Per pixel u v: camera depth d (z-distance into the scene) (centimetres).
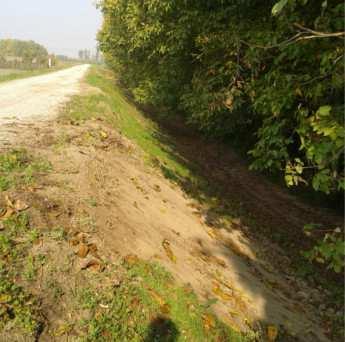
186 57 898
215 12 627
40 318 296
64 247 375
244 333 433
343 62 311
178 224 634
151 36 926
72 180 512
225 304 470
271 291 587
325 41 343
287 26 395
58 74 2909
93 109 1084
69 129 761
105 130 871
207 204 861
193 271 504
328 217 1091
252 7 558
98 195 516
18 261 335
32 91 1462
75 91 1534
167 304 392
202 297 451
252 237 792
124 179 646
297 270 719
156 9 755
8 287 305
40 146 602
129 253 438
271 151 380
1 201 400
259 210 1030
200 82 679
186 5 673
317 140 309
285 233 916
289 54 381
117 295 359
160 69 1055
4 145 559
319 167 296
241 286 549
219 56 663
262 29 495
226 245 680
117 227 471
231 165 1464
